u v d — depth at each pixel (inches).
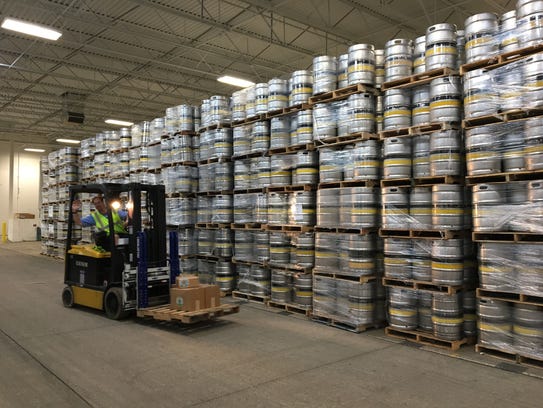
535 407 150.6
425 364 192.4
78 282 300.4
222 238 336.2
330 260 259.3
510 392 162.6
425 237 219.8
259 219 309.3
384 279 234.7
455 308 212.7
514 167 191.9
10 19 335.9
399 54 235.1
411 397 158.7
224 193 335.3
